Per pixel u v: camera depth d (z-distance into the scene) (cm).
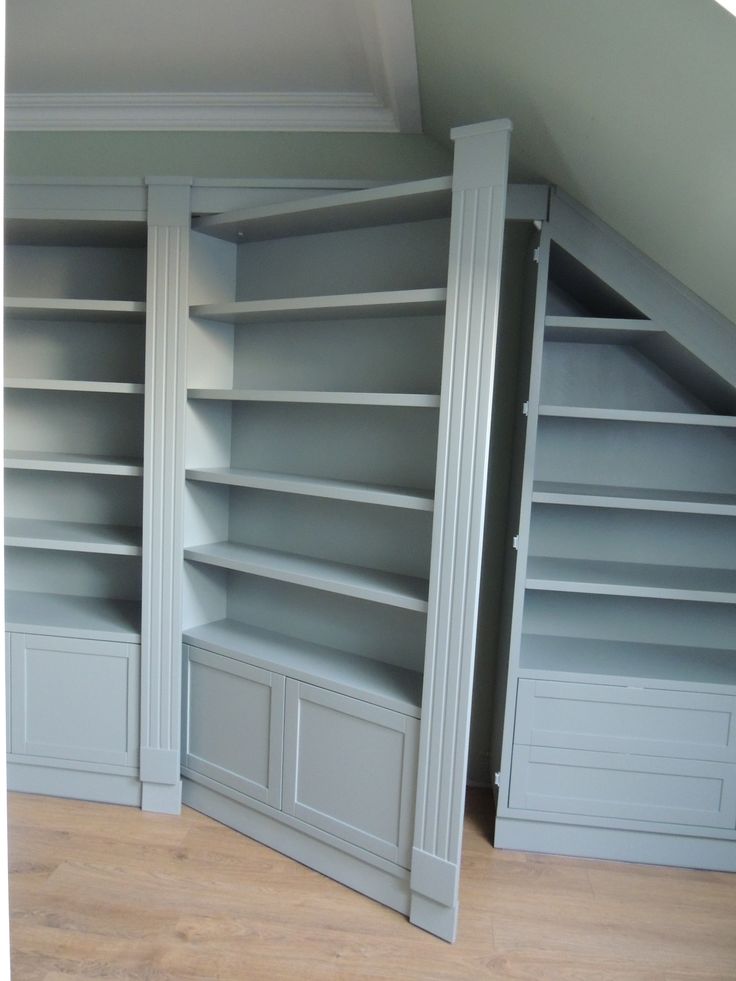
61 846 216
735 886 211
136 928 184
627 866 218
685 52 123
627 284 198
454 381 176
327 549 238
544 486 229
